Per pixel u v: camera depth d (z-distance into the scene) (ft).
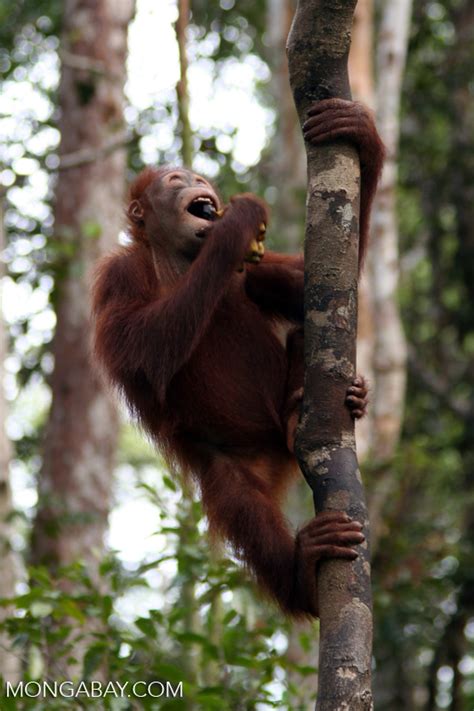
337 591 21.16
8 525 40.45
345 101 23.30
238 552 27.58
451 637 58.75
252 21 81.10
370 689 19.94
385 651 57.16
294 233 67.10
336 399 21.97
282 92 69.10
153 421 29.45
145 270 30.35
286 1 69.46
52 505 49.67
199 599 33.78
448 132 81.66
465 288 78.02
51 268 55.52
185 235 31.17
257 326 29.96
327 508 21.70
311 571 24.30
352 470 21.84
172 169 32.89
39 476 58.90
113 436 57.52
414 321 82.17
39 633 30.68
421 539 57.16
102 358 28.68
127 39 61.98
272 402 29.53
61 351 57.57
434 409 77.30
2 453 40.98
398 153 73.72
